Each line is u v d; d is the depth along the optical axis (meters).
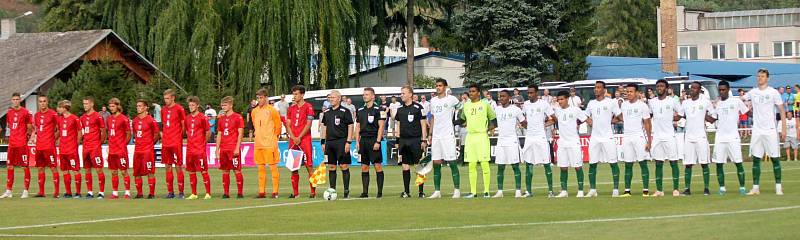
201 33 68.69
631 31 150.38
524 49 86.69
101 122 31.84
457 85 99.19
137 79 70.69
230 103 30.31
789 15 137.38
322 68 70.25
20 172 49.12
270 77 70.88
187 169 30.83
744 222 19.88
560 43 89.94
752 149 26.88
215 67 71.31
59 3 95.62
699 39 138.88
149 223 22.58
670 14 111.62
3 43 75.19
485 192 28.56
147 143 31.09
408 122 28.73
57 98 62.25
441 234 19.52
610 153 27.70
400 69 96.88
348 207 25.58
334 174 29.41
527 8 87.06
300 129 29.86
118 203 28.58
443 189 32.91
